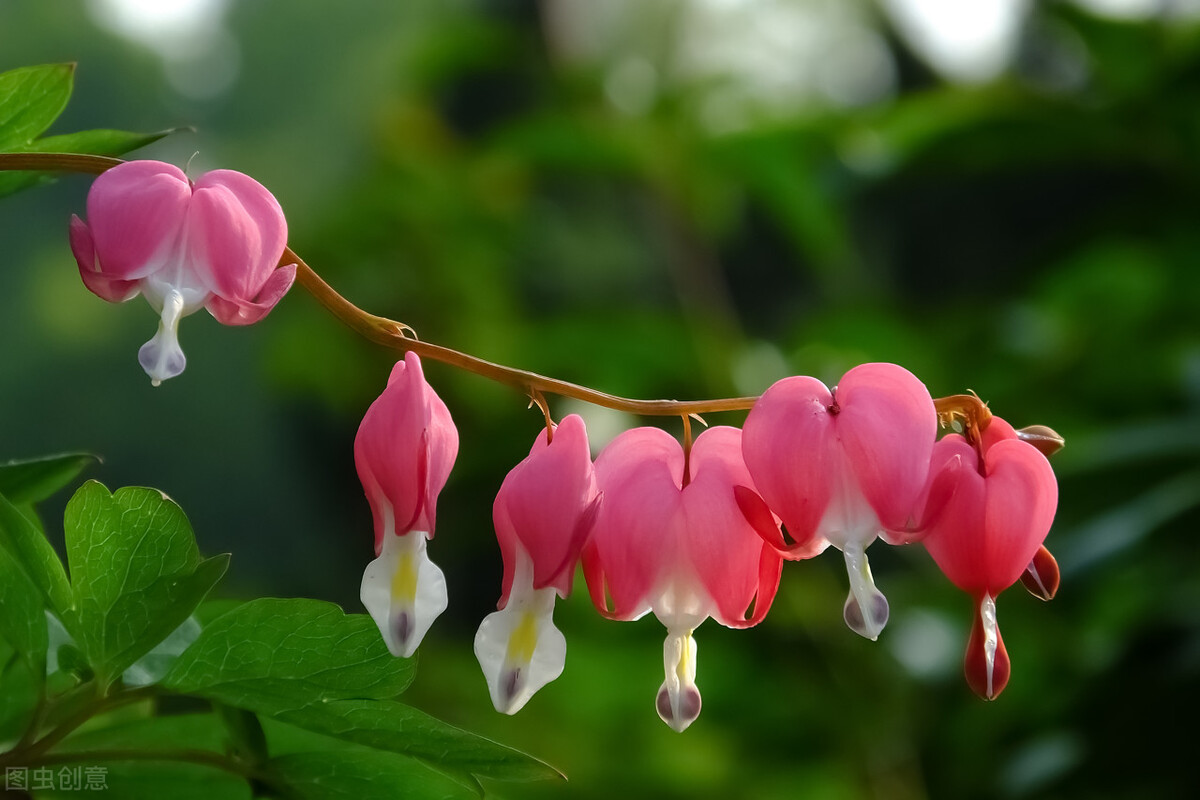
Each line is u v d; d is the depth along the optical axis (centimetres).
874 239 182
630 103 109
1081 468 76
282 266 45
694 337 100
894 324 102
